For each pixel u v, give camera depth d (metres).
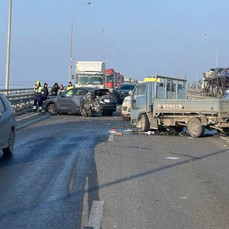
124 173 9.99
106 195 7.96
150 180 9.30
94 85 40.56
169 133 19.58
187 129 20.11
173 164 11.32
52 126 21.33
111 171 10.19
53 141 15.49
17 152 12.86
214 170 10.59
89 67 40.91
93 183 8.92
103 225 6.25
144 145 15.05
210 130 19.31
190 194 8.12
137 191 8.30
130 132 19.59
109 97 29.27
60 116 28.86
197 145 15.40
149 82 19.67
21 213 6.79
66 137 16.77
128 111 25.20
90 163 11.17
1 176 9.49
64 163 11.12
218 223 6.40
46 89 31.61
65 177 9.45
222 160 12.13
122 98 41.88
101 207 7.16
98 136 17.39
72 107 29.28
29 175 9.62
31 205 7.24
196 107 18.00
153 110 19.16
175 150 13.99
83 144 14.86
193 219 6.58
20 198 7.68
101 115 30.73
